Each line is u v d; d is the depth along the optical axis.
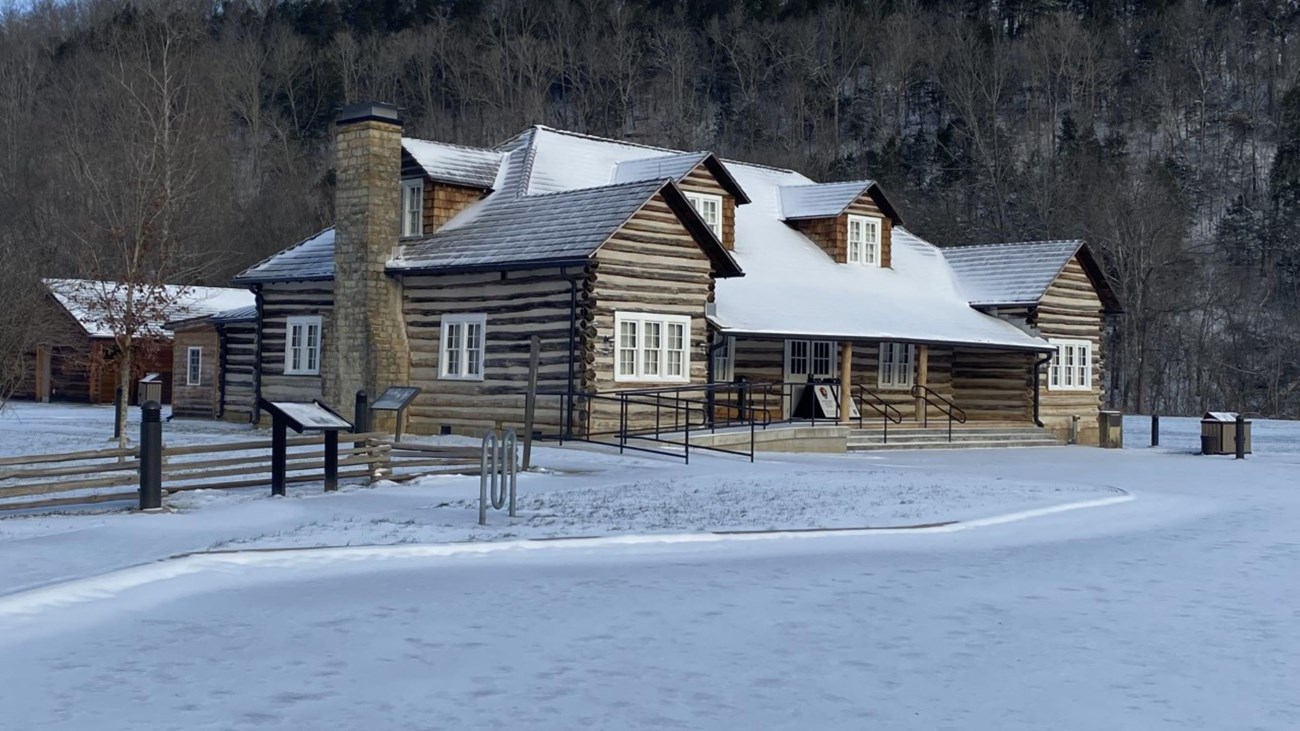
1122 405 68.06
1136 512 18.47
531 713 7.52
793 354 33.88
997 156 80.94
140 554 13.29
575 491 18.83
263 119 97.12
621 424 27.16
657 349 28.69
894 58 99.25
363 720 7.34
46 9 100.25
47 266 57.12
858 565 13.05
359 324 30.64
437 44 103.31
